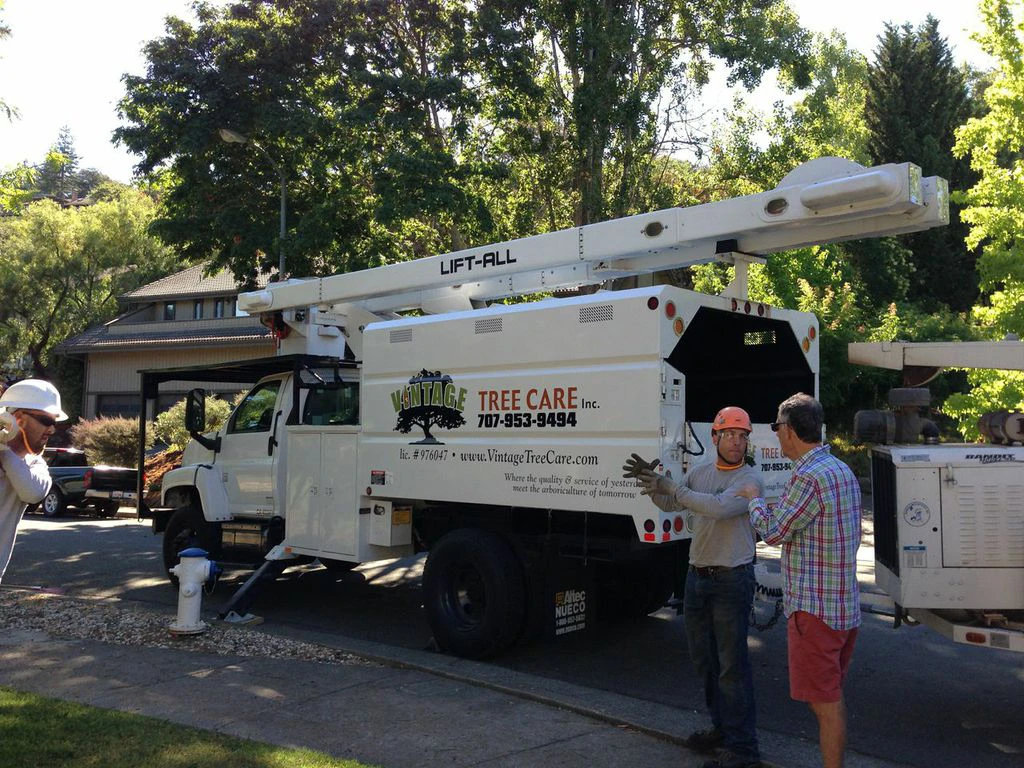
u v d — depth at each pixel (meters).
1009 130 14.72
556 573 6.99
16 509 4.31
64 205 68.12
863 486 18.53
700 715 5.75
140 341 36.38
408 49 20.05
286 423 9.12
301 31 18.33
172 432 23.62
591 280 7.48
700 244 6.85
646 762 4.85
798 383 7.35
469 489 7.08
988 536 5.17
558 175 20.56
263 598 9.81
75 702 5.68
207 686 6.17
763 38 20.41
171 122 18.48
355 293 8.88
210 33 18.66
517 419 6.75
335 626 8.54
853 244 29.03
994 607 5.15
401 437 7.68
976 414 13.80
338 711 5.66
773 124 21.52
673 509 4.96
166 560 10.05
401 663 6.79
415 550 8.28
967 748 5.32
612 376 6.19
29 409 4.27
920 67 34.59
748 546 4.80
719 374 7.75
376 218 16.92
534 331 6.67
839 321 21.97
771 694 6.37
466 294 8.39
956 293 33.16
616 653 7.49
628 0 20.66
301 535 8.59
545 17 19.64
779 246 6.43
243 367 9.68
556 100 20.38
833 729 4.18
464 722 5.47
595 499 6.25
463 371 7.18
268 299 9.58
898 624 5.42
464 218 17.91
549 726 5.43
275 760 4.63
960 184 33.28
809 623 4.20
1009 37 14.71
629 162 20.55
